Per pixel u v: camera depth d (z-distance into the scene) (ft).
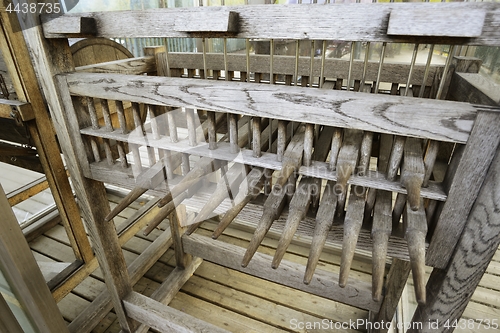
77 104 3.37
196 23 2.32
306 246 7.30
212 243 5.16
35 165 4.79
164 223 7.95
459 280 2.49
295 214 2.50
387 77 4.21
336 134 2.39
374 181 2.38
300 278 4.64
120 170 3.45
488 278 6.10
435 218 2.51
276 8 2.17
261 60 4.80
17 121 4.15
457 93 3.29
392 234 2.67
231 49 7.77
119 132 3.33
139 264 6.04
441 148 3.33
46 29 2.93
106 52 5.05
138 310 4.54
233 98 2.48
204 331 4.09
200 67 5.29
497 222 2.16
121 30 2.69
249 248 2.32
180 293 6.25
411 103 2.00
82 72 3.25
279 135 2.59
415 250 2.16
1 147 4.60
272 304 5.97
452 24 1.73
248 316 5.75
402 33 1.83
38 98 4.19
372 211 2.92
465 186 2.15
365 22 1.98
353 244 2.28
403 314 5.24
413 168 2.22
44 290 3.36
